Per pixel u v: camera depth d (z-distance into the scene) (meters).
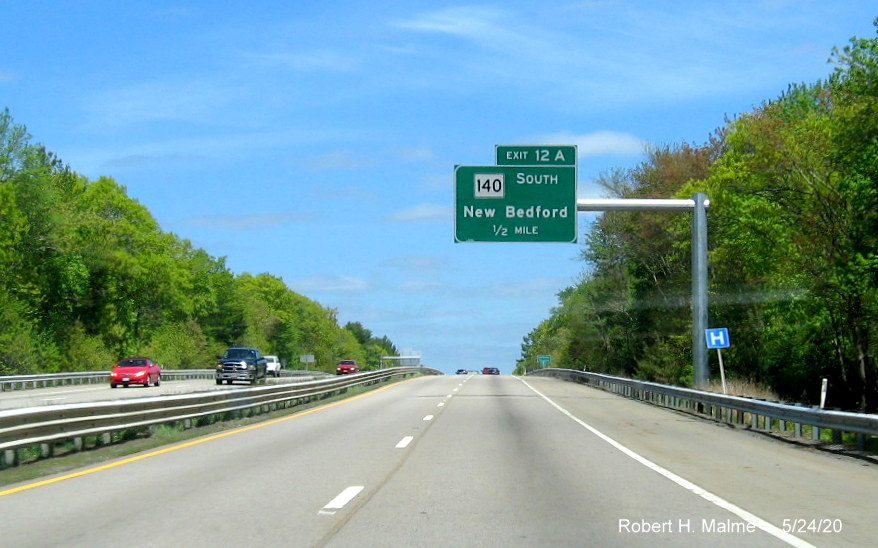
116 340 79.88
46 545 8.21
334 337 179.50
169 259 84.25
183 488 11.76
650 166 63.66
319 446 17.33
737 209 39.12
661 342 58.97
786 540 8.55
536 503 10.57
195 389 48.50
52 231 69.94
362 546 8.16
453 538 8.52
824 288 35.09
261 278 153.62
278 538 8.50
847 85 32.28
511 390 45.19
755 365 46.00
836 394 41.38
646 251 61.97
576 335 84.75
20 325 62.47
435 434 19.95
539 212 30.38
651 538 8.59
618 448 17.23
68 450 15.91
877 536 8.77
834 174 36.19
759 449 17.55
